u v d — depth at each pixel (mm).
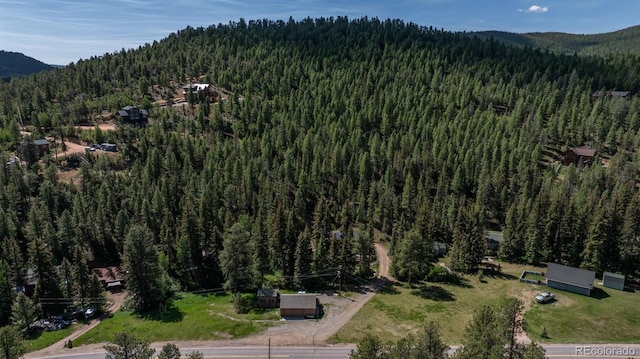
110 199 119625
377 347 47188
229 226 109312
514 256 108500
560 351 65938
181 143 160000
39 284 86000
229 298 91812
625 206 105562
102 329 79000
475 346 48000
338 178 146250
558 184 138750
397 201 130000
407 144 155750
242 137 179375
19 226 112688
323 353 69062
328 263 97375
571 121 167375
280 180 140875
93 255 114500
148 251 87938
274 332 75875
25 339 76188
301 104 190125
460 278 98688
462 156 146500
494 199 134250
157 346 72125
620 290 88125
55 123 177125
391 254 112062
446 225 123688
